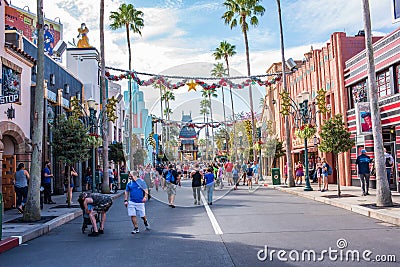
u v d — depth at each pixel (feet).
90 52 102.58
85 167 86.84
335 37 74.54
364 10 39.63
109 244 25.96
